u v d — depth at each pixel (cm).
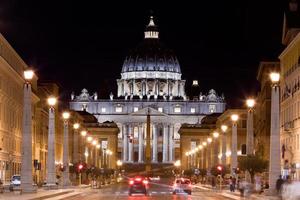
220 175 14288
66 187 11881
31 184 8019
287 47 12738
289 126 12369
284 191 6638
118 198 9394
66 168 11981
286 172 10975
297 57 11931
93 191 12438
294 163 11588
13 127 13612
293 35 13325
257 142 18625
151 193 11994
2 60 11825
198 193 11981
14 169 13725
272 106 7569
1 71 12125
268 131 16488
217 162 18975
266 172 10900
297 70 11862
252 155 9888
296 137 11919
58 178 14488
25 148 7875
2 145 12300
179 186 11425
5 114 12662
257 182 9588
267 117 16550
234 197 9506
